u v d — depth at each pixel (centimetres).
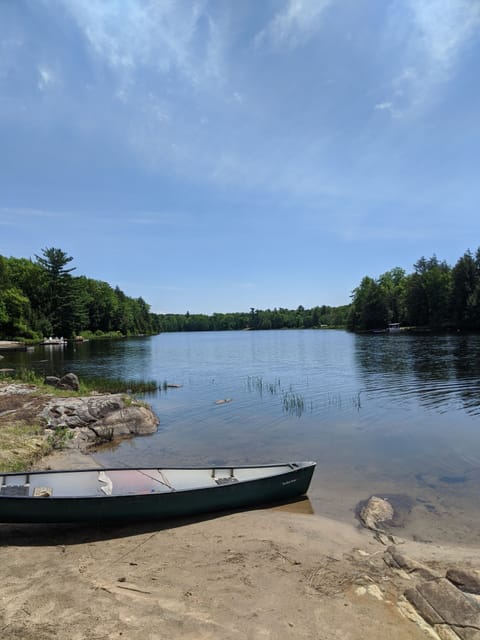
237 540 656
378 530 699
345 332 10044
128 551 616
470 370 2506
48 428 1332
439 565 582
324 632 434
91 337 8925
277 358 3981
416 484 902
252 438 1295
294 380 2458
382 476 952
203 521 727
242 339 9062
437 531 697
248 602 486
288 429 1388
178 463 1086
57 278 7625
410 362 3022
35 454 1101
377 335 7238
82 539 653
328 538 667
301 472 823
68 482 778
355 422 1454
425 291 8369
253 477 854
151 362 3784
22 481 757
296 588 518
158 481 808
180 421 1534
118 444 1260
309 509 785
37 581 522
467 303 7156
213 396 2019
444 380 2189
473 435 1259
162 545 636
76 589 501
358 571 560
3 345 5481
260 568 568
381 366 2891
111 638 409
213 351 5238
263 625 443
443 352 3612
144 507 699
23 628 420
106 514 677
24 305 6888
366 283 9856
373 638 426
